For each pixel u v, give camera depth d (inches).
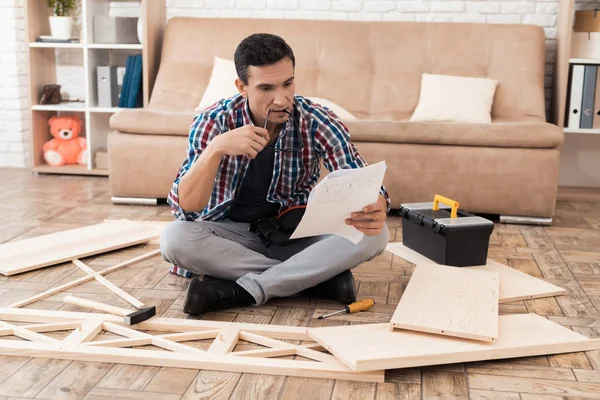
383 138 128.8
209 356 67.5
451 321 72.2
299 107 80.8
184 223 81.7
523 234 120.5
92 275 92.0
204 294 78.1
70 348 68.4
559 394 62.8
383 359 64.7
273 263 84.0
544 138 124.1
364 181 69.0
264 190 84.7
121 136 134.8
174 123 132.6
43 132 169.2
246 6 169.8
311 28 158.2
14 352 68.8
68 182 158.2
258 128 74.9
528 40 152.6
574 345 71.3
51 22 164.1
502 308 83.9
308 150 82.8
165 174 134.6
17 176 164.4
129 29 163.9
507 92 149.3
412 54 154.7
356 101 153.1
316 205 68.5
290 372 65.6
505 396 62.3
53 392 61.9
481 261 99.0
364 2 165.9
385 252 106.4
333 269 81.7
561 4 153.3
